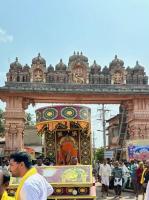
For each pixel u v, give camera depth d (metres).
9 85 36.00
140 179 18.67
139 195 20.72
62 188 10.73
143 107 36.94
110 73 38.00
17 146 35.03
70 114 17.61
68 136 20.19
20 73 36.78
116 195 20.16
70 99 36.22
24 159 4.80
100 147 64.25
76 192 10.69
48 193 5.15
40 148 45.97
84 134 20.08
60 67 37.34
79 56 37.75
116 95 36.41
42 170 11.17
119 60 38.47
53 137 20.34
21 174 4.80
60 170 11.19
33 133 48.69
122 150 38.62
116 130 56.53
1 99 35.72
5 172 4.72
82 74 37.59
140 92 36.66
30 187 4.52
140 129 36.62
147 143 27.41
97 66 37.97
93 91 35.78
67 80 37.25
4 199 4.73
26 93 35.31
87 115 18.22
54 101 36.53
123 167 23.27
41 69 37.16
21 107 35.59
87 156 20.02
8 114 35.47
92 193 10.74
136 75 38.25
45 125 18.09
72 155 19.98
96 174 30.36
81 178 10.86
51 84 36.31
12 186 10.20
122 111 43.84
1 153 37.81
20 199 4.51
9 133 35.31
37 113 18.39
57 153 20.19
